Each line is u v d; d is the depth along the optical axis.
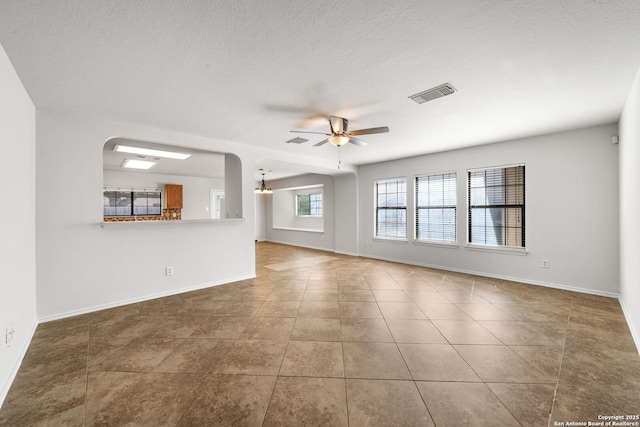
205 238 4.27
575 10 1.56
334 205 7.75
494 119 3.40
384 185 6.48
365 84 2.46
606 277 3.66
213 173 7.66
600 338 2.50
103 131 3.30
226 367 2.08
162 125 3.55
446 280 4.57
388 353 2.27
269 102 2.84
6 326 1.87
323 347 2.37
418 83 2.45
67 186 3.07
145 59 2.04
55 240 2.99
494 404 1.67
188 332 2.68
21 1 1.43
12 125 2.07
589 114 3.25
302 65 2.15
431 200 5.59
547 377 1.93
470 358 2.18
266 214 10.58
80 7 1.49
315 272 5.22
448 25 1.68
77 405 1.68
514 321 2.89
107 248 3.35
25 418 1.58
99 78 2.31
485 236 4.86
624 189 3.12
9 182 1.99
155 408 1.65
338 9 1.54
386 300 3.59
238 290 4.08
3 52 1.87
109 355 2.26
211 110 3.05
